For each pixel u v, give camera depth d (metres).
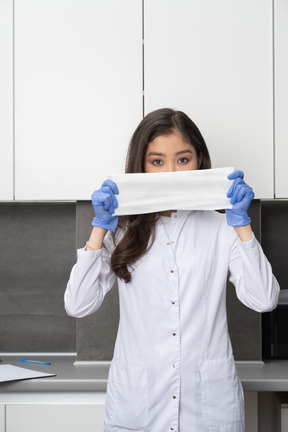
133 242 1.44
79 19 2.00
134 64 1.99
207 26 1.98
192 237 1.46
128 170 1.53
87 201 2.09
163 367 1.39
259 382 1.83
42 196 2.03
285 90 1.98
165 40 1.98
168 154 1.44
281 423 1.93
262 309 1.41
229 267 1.49
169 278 1.42
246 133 1.99
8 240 2.39
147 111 2.00
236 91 1.98
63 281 2.39
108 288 1.51
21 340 2.39
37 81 2.01
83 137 2.01
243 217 1.37
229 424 1.39
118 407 1.43
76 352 2.27
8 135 2.02
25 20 2.00
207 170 1.38
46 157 2.02
